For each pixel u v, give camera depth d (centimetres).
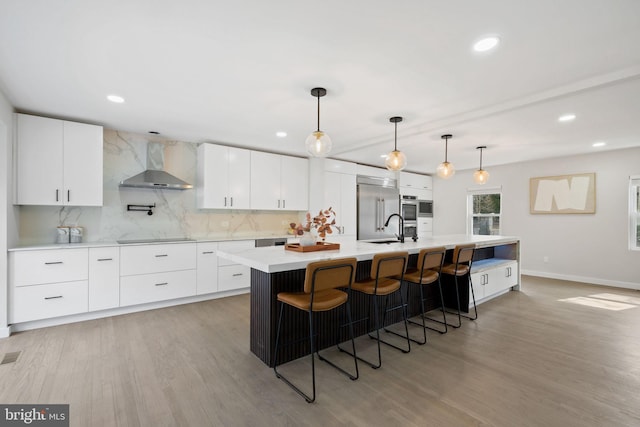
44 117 325
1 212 284
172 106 308
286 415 176
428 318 346
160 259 375
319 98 282
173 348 264
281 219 552
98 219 386
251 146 481
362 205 585
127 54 211
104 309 339
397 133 401
